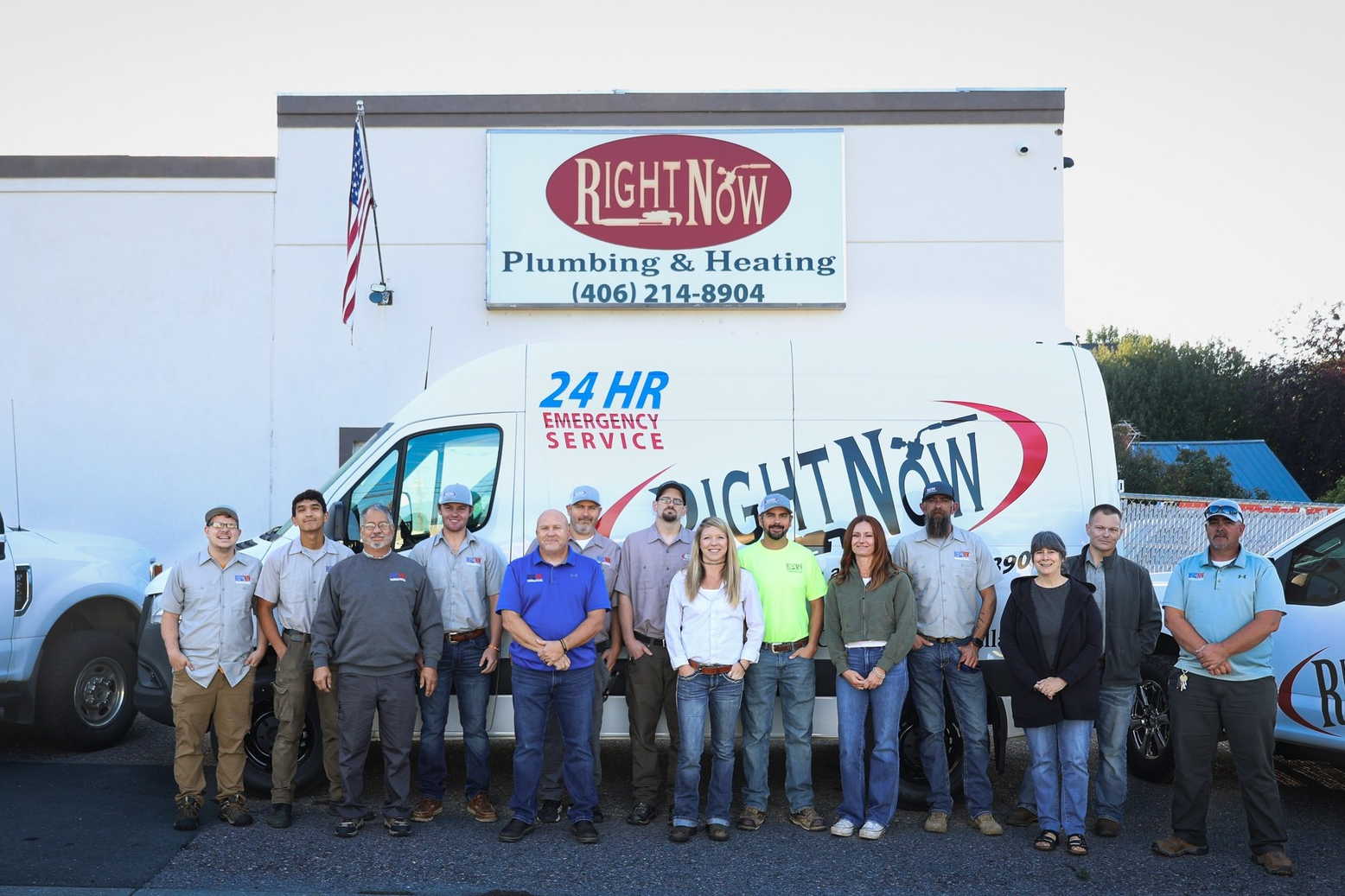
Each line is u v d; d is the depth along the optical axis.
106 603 8.48
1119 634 5.98
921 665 6.20
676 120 12.02
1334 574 6.30
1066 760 5.84
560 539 5.93
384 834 5.97
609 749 8.09
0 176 11.89
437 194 12.06
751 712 6.16
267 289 11.98
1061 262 12.00
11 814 6.23
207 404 11.93
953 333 12.07
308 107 12.02
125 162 11.91
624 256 11.99
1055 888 5.25
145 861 5.48
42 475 11.84
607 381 6.86
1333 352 41.34
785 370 6.86
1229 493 31.75
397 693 5.95
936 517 6.24
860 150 12.09
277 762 6.13
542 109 12.02
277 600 6.24
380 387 12.01
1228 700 5.60
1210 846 5.86
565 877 5.35
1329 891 5.20
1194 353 45.34
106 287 11.92
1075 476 6.75
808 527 6.68
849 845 5.88
